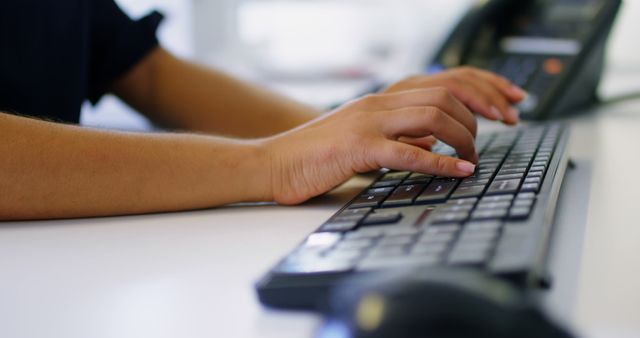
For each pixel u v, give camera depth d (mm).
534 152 698
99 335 356
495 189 521
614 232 488
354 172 625
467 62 1390
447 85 858
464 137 634
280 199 625
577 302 362
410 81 881
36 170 588
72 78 986
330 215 589
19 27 938
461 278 274
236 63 2025
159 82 1064
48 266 472
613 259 428
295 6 2029
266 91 1097
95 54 1050
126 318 377
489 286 273
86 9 996
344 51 2053
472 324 254
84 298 409
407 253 390
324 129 645
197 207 618
